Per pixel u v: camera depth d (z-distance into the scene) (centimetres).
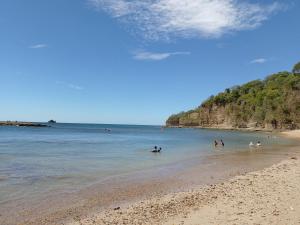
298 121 15338
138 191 1780
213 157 3594
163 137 9656
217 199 1483
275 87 19800
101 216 1298
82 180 2102
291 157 3406
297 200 1372
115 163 3020
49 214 1338
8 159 3259
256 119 18388
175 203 1466
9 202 1519
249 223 1095
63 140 7181
